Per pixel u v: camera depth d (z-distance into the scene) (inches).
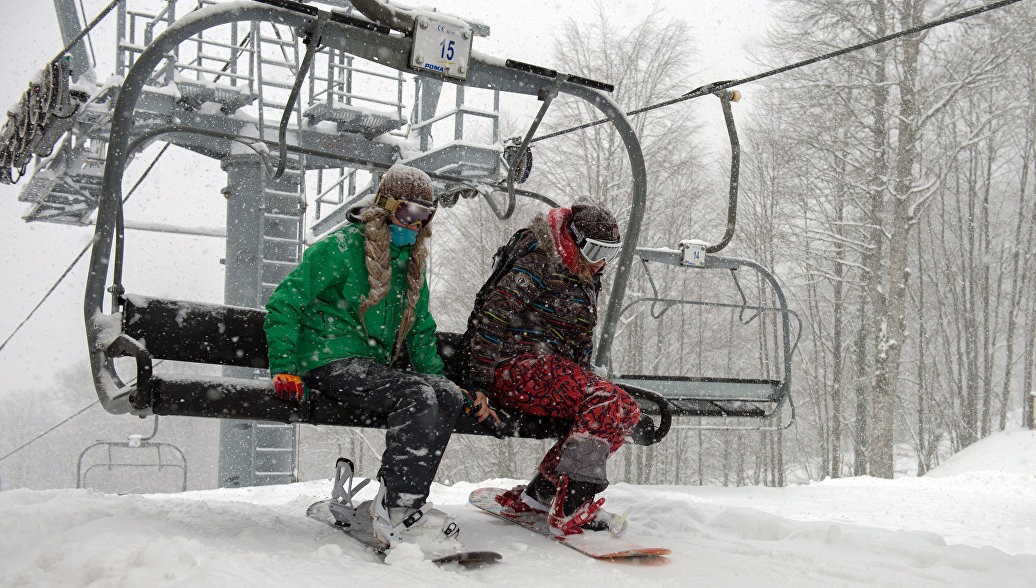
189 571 68.3
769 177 938.7
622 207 786.2
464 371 113.7
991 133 746.2
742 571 94.0
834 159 751.7
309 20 110.3
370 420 98.0
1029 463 600.1
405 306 101.0
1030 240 979.3
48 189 381.4
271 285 361.1
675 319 1008.9
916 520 200.1
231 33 326.6
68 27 316.2
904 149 668.7
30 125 272.1
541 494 115.3
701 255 245.4
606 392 105.9
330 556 85.7
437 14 116.1
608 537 106.9
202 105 331.9
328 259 96.0
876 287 711.7
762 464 1139.3
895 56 673.0
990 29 634.2
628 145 135.3
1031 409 788.6
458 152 354.0
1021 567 97.0
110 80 299.9
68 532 83.4
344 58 361.1
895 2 652.1
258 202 351.3
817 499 257.3
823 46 689.6
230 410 90.8
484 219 840.9
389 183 97.4
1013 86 726.5
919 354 1008.2
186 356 106.0
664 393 200.4
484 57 122.1
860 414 833.5
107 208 102.8
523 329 111.2
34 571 72.2
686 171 900.0
